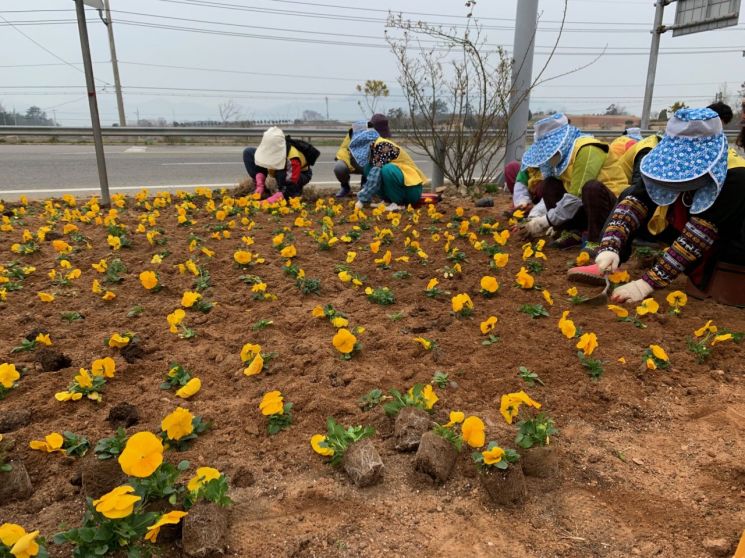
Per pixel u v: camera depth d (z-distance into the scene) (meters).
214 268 4.19
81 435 2.10
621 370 2.63
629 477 1.93
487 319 3.22
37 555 1.44
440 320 3.19
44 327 3.10
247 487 1.87
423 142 8.08
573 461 2.01
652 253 4.34
